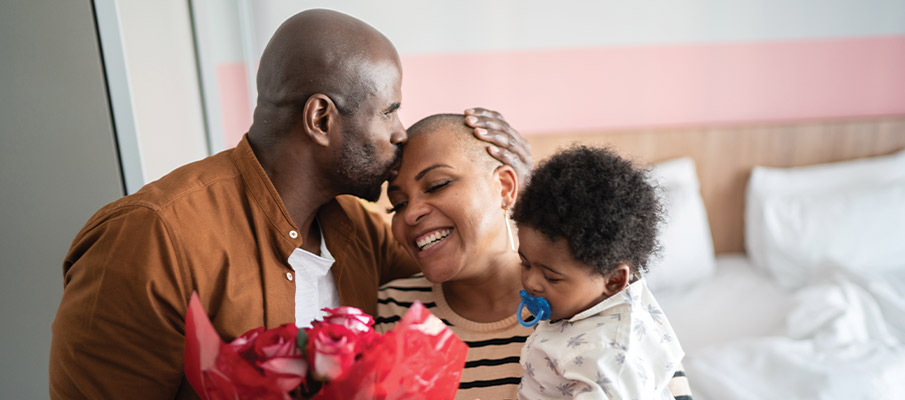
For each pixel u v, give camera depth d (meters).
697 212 2.38
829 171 2.52
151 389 0.81
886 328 1.96
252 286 0.86
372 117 0.83
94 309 0.76
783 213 2.38
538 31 2.40
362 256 1.05
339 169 0.86
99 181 1.28
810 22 2.48
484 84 2.43
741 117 2.57
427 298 0.98
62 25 1.19
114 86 1.24
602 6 2.40
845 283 2.05
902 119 2.56
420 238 0.90
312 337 0.59
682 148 2.52
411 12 2.34
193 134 1.74
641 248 0.77
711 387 1.66
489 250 0.90
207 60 1.85
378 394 0.57
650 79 2.49
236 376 0.56
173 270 0.78
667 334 0.82
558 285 0.77
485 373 0.87
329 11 0.85
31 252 1.30
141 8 1.36
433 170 0.88
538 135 2.46
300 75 0.81
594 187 0.75
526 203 0.78
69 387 0.78
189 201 0.82
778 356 1.72
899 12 2.49
